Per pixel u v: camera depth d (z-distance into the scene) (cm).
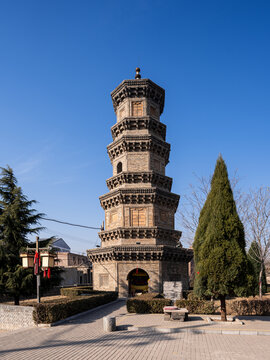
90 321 1950
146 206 3772
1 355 1198
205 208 2117
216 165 2083
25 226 3000
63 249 8719
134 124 4066
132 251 3516
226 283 1827
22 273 2695
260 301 2475
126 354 1201
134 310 2308
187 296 3198
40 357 1166
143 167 3941
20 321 1958
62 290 3681
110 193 3884
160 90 4347
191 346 1323
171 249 3622
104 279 3706
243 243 1920
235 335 1543
